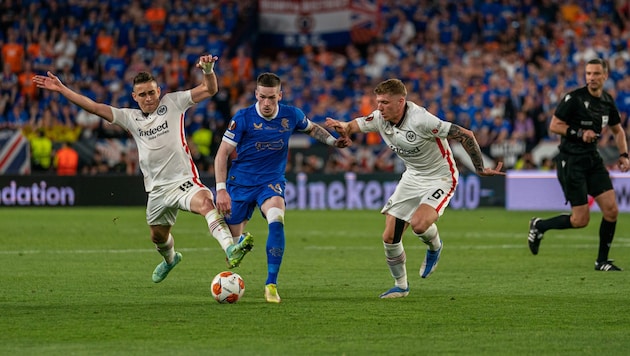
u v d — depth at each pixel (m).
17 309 21.80
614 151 61.62
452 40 79.62
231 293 22.58
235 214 24.38
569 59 75.50
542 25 78.69
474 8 80.94
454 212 60.81
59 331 18.95
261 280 27.73
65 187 64.31
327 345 17.58
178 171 24.50
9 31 76.19
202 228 48.06
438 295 24.44
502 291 25.28
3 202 63.66
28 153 64.62
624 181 60.03
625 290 25.47
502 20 79.81
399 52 78.88
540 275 29.06
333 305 22.56
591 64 30.34
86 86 74.06
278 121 23.77
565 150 31.27
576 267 31.36
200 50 78.06
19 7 78.25
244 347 17.38
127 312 21.36
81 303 22.80
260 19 81.75
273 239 23.12
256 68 79.69
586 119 30.62
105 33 78.25
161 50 78.06
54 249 36.91
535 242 33.81
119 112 24.44
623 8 80.69
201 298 23.72
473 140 23.52
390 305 22.58
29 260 32.94
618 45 75.56
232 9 81.25
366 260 33.47
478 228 48.19
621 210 60.00
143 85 24.22
